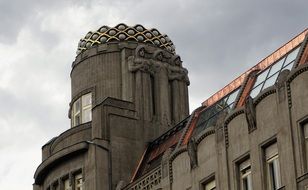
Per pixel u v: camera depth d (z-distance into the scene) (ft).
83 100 229.66
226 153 166.20
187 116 227.20
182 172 177.78
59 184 211.61
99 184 202.39
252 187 158.40
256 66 184.55
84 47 235.61
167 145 205.57
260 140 158.30
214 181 169.58
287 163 151.23
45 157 229.04
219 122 169.99
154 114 220.64
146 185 189.37
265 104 158.92
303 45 162.40
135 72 222.69
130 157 210.38
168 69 227.81
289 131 151.94
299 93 152.05
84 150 208.44
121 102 215.92
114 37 230.89
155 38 231.30
